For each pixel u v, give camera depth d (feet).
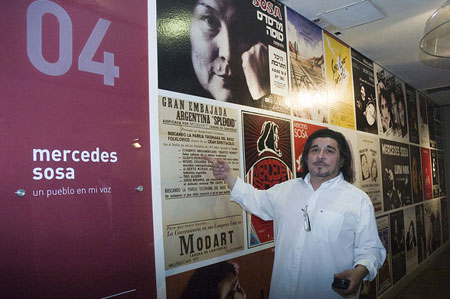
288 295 5.81
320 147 5.97
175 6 6.43
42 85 4.46
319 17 10.36
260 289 7.69
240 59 7.77
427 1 9.65
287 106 9.12
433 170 21.79
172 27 6.32
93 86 5.00
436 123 23.50
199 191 6.46
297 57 9.80
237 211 7.27
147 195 5.58
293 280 5.78
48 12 4.59
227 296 6.84
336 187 6.05
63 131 4.62
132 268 5.27
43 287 4.31
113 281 5.01
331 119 11.18
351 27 11.18
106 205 5.01
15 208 4.14
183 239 6.09
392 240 14.96
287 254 5.92
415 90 19.84
